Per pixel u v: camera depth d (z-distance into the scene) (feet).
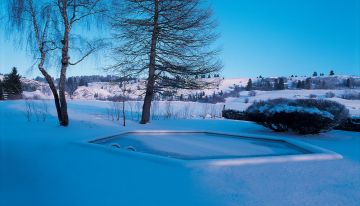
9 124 37.06
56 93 37.70
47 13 37.19
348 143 31.37
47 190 13.84
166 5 44.86
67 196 13.10
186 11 45.55
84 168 17.53
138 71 46.68
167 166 18.25
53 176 15.97
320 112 35.14
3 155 20.57
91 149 22.74
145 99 45.78
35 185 14.53
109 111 63.57
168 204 12.37
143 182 15.17
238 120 56.13
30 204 12.19
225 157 22.22
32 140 26.30
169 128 39.34
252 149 27.14
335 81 366.63
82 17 39.01
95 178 15.70
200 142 30.48
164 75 47.06
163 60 46.50
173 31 46.26
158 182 15.23
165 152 25.23
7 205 12.06
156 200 12.78
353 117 43.57
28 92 119.24
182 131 36.17
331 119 34.91
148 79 46.29
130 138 31.91
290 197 13.51
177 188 14.38
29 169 17.26
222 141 31.48
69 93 104.27
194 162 18.52
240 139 33.19
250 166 18.86
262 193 13.96
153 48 46.29
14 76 119.24
